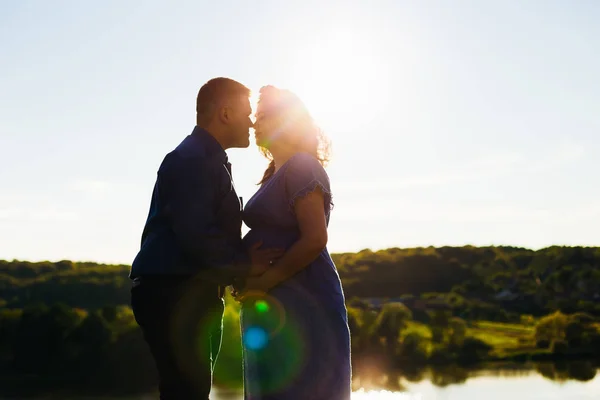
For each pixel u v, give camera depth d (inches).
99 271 3750.0
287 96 167.2
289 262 155.3
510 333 4530.0
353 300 4318.4
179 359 152.8
